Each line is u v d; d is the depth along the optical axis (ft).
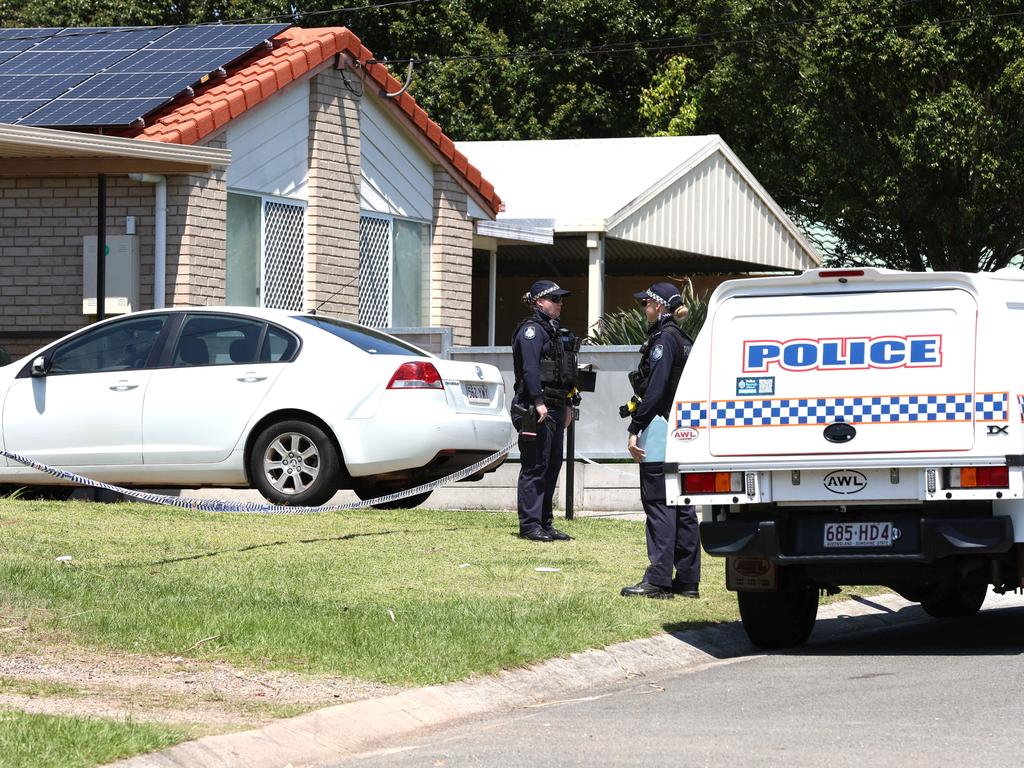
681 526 63.82
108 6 234.17
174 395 78.84
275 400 77.61
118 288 101.91
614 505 94.63
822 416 53.16
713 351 54.60
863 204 215.51
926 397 52.21
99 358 80.84
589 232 149.59
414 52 240.12
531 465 74.38
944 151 195.93
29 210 104.22
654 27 244.22
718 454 54.19
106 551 63.87
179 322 80.28
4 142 82.99
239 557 64.80
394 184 121.70
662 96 238.89
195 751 37.22
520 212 154.30
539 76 240.32
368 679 45.96
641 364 62.85
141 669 45.91
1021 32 194.90
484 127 235.61
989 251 221.87
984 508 52.80
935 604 67.87
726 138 236.22
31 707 40.50
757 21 217.15
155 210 101.60
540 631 53.16
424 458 77.00
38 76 109.29
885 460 52.37
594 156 172.04
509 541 73.56
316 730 40.63
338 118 115.03
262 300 108.78
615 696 47.60
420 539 72.33
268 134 108.88
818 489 53.57
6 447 81.20
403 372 77.20
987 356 51.70
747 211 178.70
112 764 35.35
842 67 202.28
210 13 239.30
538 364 73.87
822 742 39.22
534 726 42.37
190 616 51.47
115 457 79.46
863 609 68.64
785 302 54.03
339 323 81.35
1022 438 51.24
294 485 77.56
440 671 47.01
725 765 36.70
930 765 36.32
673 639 56.39
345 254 115.75
